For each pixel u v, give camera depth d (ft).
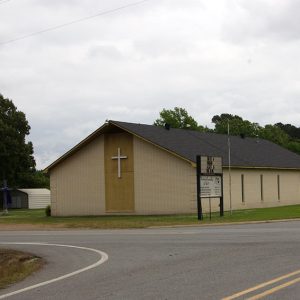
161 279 36.91
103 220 116.57
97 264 46.50
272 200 157.38
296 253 47.37
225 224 93.76
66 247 62.90
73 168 146.10
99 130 138.62
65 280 38.86
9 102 236.84
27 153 235.81
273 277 35.70
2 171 230.07
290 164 167.22
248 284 33.45
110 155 140.26
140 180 135.44
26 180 248.52
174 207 130.52
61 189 147.84
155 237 68.95
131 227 94.99
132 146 137.08
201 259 46.03
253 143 171.01
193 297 30.14
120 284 35.73
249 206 146.72
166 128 146.20
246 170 146.92
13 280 41.11
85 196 143.84
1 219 135.85
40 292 34.47
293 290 31.24
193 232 74.23
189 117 244.01
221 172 112.68
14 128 231.50
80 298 31.63
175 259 47.06
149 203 134.00
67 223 110.11
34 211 194.39
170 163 131.34
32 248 63.41
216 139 156.25
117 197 138.92
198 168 107.45
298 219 101.04
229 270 39.32
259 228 76.95
